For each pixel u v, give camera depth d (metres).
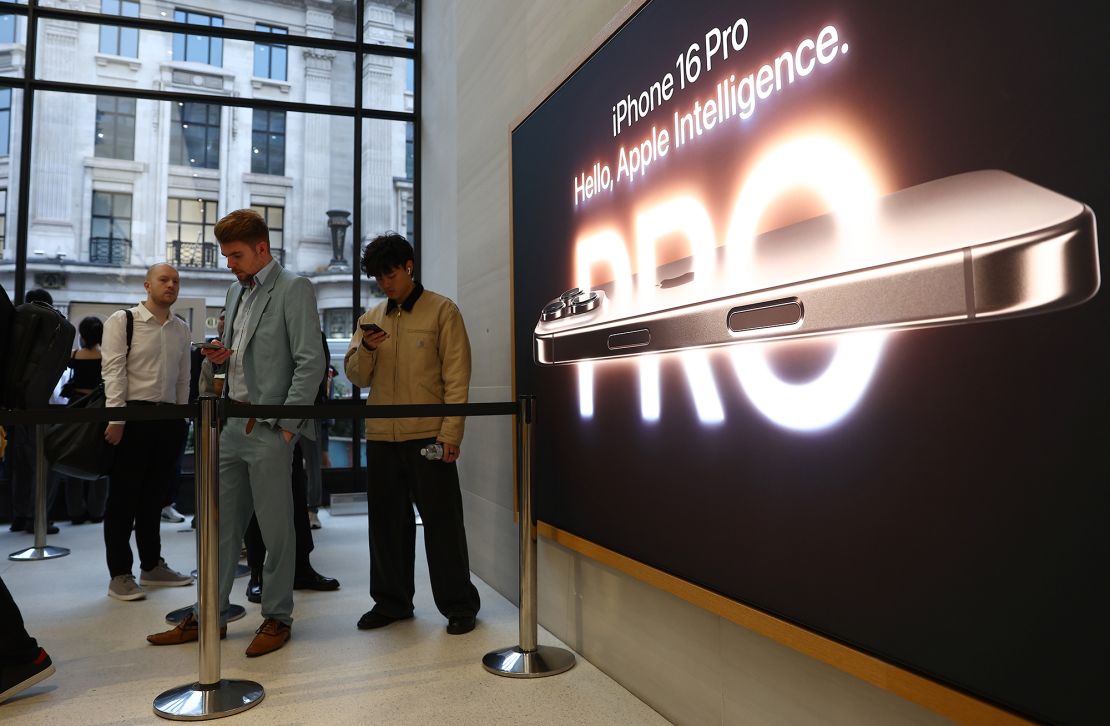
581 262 2.16
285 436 2.34
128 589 2.96
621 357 1.93
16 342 2.14
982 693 0.97
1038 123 0.89
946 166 1.02
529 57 2.69
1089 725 0.83
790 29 1.33
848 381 1.21
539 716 1.82
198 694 1.88
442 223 4.94
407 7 5.84
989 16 0.96
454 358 2.54
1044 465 0.89
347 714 1.83
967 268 0.98
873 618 1.15
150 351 2.96
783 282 1.33
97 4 5.20
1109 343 0.82
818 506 1.27
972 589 0.98
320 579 3.07
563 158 2.29
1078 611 0.85
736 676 1.54
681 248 1.67
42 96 5.04
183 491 5.03
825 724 1.30
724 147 1.51
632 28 1.90
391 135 5.79
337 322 5.66
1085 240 0.84
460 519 2.54
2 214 4.95
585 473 2.14
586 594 2.23
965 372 1.00
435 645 2.35
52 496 4.41
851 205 1.19
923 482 1.06
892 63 1.11
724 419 1.53
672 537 1.71
